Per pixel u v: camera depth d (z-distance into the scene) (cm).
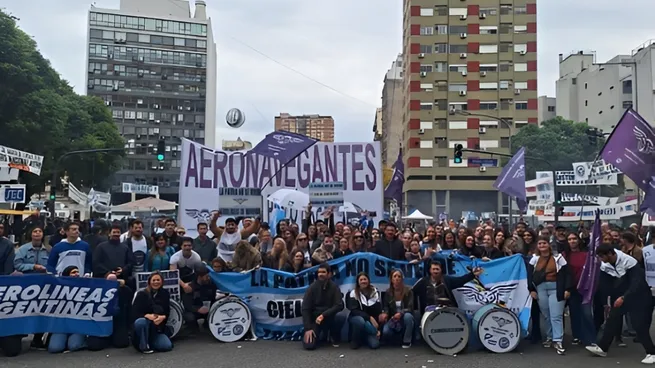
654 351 812
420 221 4188
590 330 899
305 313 904
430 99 6581
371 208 1549
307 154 1539
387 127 9344
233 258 1027
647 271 932
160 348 866
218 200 1450
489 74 6531
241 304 952
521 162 1714
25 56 3238
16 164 1986
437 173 6525
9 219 2786
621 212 2523
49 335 894
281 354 853
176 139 10381
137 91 10269
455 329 866
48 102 3353
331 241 1084
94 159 4519
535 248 1030
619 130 1076
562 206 3052
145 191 4769
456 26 6588
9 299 845
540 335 955
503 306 923
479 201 6475
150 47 10388
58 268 919
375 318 911
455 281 935
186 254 984
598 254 857
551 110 9200
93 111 5094
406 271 1000
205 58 10706
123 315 901
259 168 1480
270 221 1479
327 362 804
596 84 7738
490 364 801
